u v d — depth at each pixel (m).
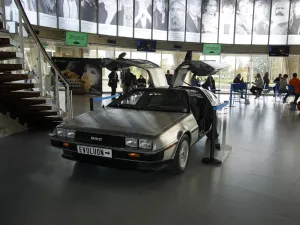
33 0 11.60
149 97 4.25
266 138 5.42
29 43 8.18
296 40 16.83
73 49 16.22
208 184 3.08
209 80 11.55
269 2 16.91
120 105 4.24
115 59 5.17
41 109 5.34
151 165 2.92
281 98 14.54
